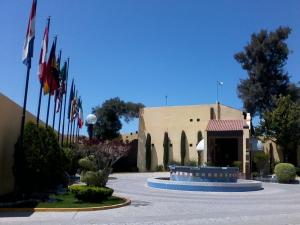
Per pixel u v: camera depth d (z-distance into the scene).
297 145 47.16
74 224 12.12
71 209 15.16
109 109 64.56
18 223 12.09
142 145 54.97
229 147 46.62
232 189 26.17
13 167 17.06
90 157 25.36
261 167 42.81
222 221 13.38
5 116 17.52
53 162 18.95
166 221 13.12
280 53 59.50
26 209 14.89
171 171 29.83
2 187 17.77
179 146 52.53
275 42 59.81
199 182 26.31
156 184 27.47
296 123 45.12
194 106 52.38
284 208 17.64
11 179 19.11
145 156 54.47
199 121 51.72
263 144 48.62
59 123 28.81
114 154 30.41
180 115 53.09
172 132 53.28
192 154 51.50
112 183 31.19
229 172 28.02
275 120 46.19
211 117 51.09
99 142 32.50
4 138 17.59
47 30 19.30
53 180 20.31
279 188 30.30
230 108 50.44
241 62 62.28
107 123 63.91
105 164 28.22
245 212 16.02
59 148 20.02
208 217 14.33
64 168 22.88
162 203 18.64
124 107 65.62
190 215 14.79
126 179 36.38
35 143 17.89
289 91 58.28
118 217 13.83
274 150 49.41
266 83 59.56
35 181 17.83
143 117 55.66
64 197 18.89
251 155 42.41
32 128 18.06
